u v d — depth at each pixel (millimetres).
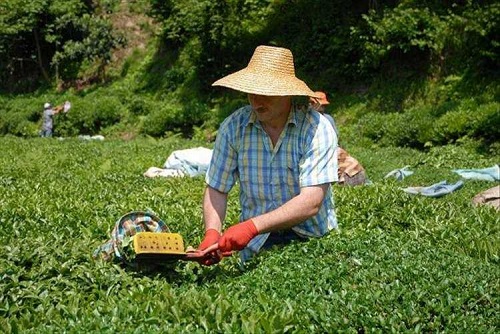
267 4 28438
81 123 29859
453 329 4465
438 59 23391
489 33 21500
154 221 5695
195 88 29344
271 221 5324
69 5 34219
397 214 7883
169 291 4742
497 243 6699
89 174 13039
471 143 19406
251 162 5660
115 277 5109
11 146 20641
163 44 32125
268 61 5438
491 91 21672
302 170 5527
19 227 7016
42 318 4473
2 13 34562
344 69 25422
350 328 4355
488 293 4863
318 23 26375
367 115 22797
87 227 7215
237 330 4117
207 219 5719
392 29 22953
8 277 4949
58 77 34438
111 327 4117
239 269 5559
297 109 5645
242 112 5754
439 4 24141
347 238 5773
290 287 4895
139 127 28484
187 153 14125
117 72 33062
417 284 4941
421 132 20719
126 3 35250
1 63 36031
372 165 16266
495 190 10578
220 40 27969
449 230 7152
